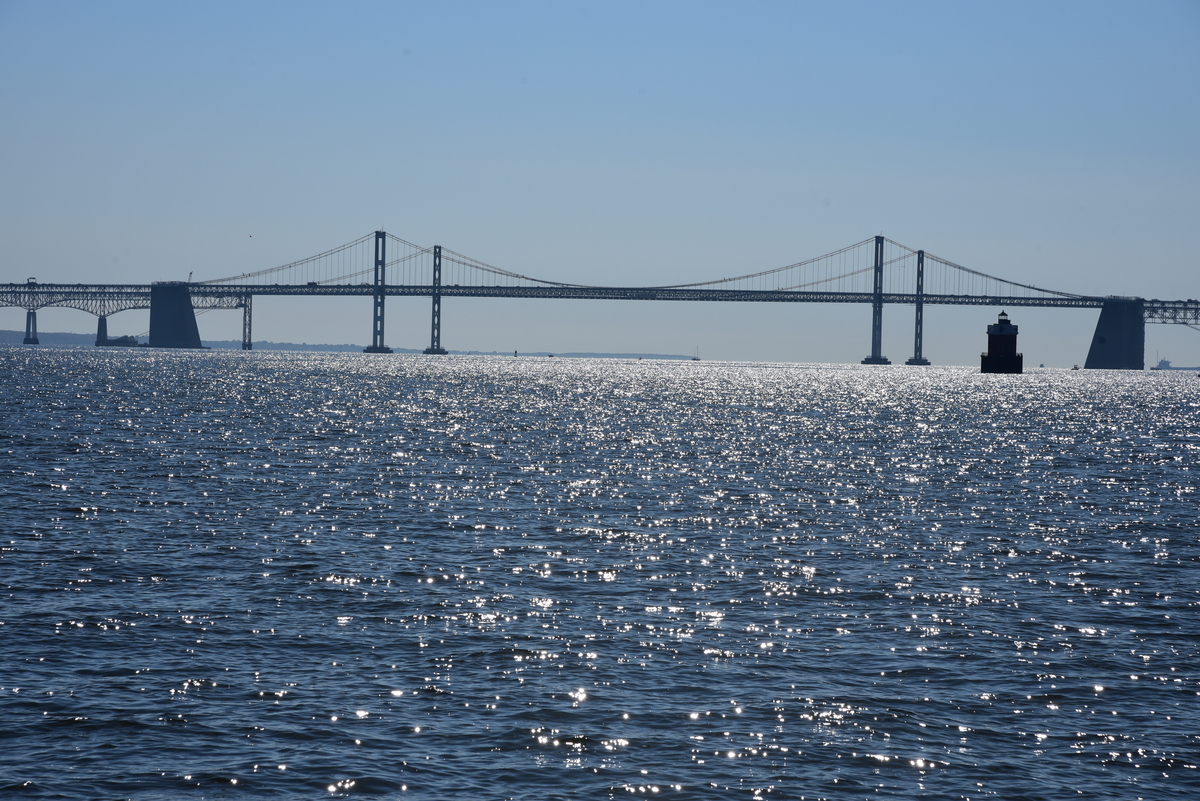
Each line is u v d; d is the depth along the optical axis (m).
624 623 58.91
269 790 38.97
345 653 53.06
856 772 41.03
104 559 71.12
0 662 50.34
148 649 52.91
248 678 49.28
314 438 159.00
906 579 70.56
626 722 45.09
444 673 50.41
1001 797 39.38
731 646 55.16
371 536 81.56
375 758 41.47
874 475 127.81
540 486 111.62
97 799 38.09
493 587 66.38
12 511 87.62
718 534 85.69
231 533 81.00
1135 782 40.66
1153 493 115.12
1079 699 48.47
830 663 52.72
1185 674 51.97
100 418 181.75
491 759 41.59
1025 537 86.50
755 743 43.25
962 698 48.28
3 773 39.75
